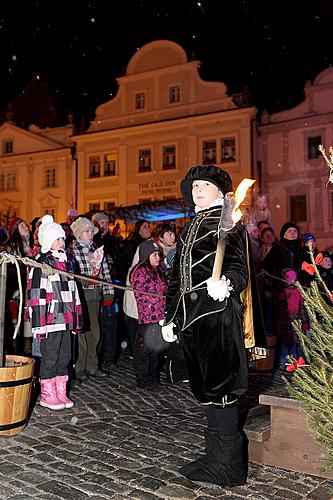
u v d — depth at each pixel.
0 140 29.52
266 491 2.77
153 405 4.55
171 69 25.02
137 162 25.59
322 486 2.83
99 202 26.50
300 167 23.23
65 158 27.45
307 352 2.60
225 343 2.70
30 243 5.97
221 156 23.47
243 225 2.93
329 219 22.64
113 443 3.52
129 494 2.72
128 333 6.68
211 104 24.09
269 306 7.01
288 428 3.04
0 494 2.69
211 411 2.80
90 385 5.25
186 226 3.03
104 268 5.68
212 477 2.80
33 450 3.35
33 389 4.83
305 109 23.34
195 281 2.77
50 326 4.24
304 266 2.50
